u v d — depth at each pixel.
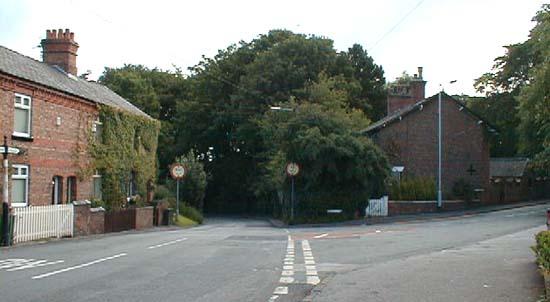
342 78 60.25
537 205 52.75
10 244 21.69
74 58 36.72
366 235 26.70
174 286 11.73
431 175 52.25
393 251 19.11
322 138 43.12
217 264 15.45
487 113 59.81
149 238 25.81
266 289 11.46
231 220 58.84
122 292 10.98
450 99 52.81
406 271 13.67
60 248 20.28
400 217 44.16
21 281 12.21
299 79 59.72
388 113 59.41
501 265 14.42
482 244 20.69
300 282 12.36
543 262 10.59
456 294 10.66
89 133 33.62
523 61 56.25
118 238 25.94
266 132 53.28
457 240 23.03
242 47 68.31
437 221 39.03
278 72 59.91
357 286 11.66
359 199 44.84
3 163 24.80
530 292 10.70
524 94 40.25
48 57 36.00
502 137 62.38
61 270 14.00
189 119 68.56
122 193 37.41
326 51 61.91
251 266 15.06
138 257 17.09
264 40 67.50
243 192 74.31
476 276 12.70
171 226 40.78
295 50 61.25
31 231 23.48
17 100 26.98
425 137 52.47
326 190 44.81
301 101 54.56
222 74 67.19
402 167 52.00
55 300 10.11
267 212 69.75
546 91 15.38
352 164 43.84
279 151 47.34
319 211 44.66
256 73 61.69
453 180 52.50
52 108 29.78
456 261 15.46
